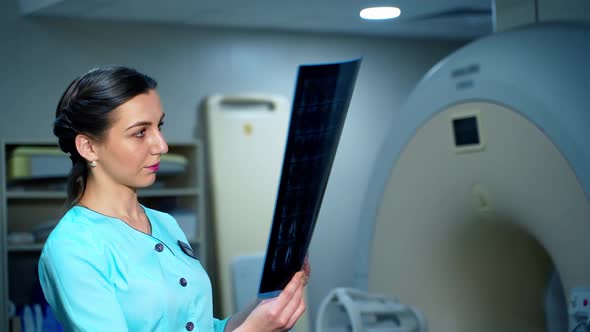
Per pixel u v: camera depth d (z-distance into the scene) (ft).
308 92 4.08
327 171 4.40
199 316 4.99
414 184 13.41
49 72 14.60
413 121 13.34
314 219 4.52
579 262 10.83
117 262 4.73
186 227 14.57
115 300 4.63
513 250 12.83
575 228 10.85
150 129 4.92
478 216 12.59
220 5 14.02
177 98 15.79
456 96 12.49
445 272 13.24
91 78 4.83
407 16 15.43
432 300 13.37
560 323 13.30
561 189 11.00
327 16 15.30
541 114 11.18
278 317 4.62
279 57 16.81
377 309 11.93
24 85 14.39
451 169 12.71
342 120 4.32
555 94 11.09
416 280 13.53
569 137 10.84
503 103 11.71
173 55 15.75
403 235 13.66
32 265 14.37
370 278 14.20
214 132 15.78
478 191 12.40
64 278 4.57
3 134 14.23
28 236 13.47
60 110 4.95
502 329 13.19
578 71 11.02
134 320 4.70
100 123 4.77
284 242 4.47
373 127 17.92
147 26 15.49
